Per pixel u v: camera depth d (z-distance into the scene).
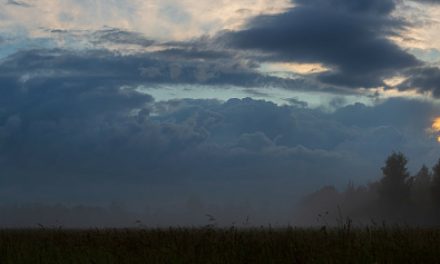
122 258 13.03
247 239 14.11
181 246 13.46
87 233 19.08
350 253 11.13
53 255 13.88
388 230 13.72
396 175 79.38
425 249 11.38
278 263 11.42
